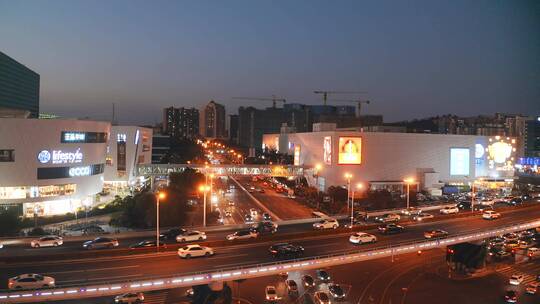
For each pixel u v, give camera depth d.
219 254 58.06
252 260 55.53
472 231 74.00
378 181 141.88
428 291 67.31
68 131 103.75
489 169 158.12
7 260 53.06
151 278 44.50
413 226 80.00
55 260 54.41
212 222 95.69
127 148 139.38
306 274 70.19
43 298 40.78
